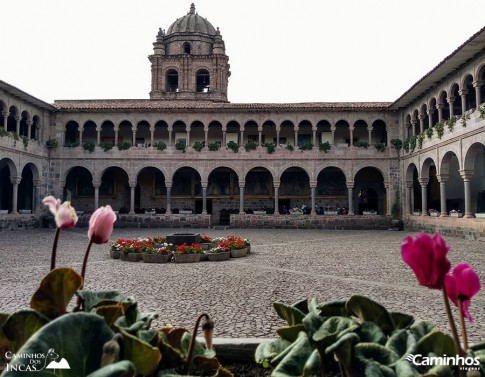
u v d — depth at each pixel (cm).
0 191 3375
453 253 1583
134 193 3503
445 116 3056
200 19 4572
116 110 3381
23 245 1881
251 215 3303
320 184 3678
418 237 213
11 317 247
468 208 2303
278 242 2116
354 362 249
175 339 322
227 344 390
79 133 3466
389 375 229
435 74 2478
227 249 1495
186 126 3419
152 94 4219
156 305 773
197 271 1191
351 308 310
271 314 707
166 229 3114
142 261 1420
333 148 3341
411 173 3186
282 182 3697
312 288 934
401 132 3300
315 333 275
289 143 3500
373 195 3641
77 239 2230
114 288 937
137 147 3403
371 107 3303
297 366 263
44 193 3316
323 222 3244
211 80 4244
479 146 2241
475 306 771
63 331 208
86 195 3688
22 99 3009
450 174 3156
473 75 2194
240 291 902
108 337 221
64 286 269
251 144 3372
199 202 3709
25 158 3048
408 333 274
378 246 1897
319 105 3375
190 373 314
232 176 3709
